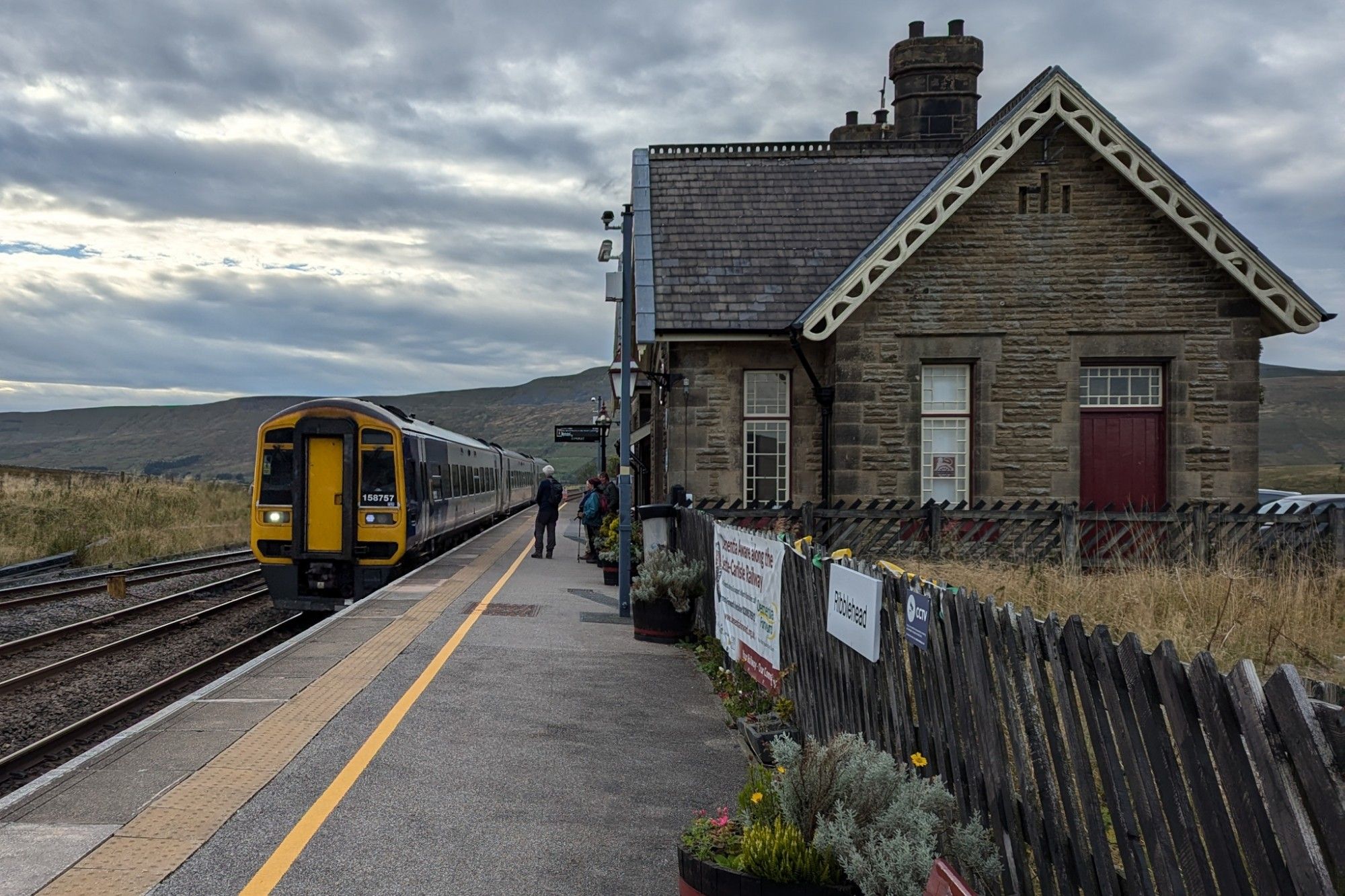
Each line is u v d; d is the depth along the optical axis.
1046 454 14.73
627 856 5.00
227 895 4.41
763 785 4.59
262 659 9.41
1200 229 14.45
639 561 15.05
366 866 4.78
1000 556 11.97
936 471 15.00
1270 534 11.86
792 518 12.76
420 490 17.59
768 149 18.34
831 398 15.19
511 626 11.54
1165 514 12.21
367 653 9.77
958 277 14.80
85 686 11.48
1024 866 3.66
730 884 3.97
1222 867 2.62
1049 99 14.30
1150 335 14.73
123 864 4.68
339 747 6.62
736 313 15.27
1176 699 2.76
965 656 4.04
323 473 16.23
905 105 20.23
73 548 25.25
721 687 8.45
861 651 5.18
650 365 19.48
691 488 15.41
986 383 14.73
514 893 4.55
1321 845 2.37
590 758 6.59
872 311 14.78
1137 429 14.96
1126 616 8.34
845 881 3.92
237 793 5.67
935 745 4.40
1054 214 14.77
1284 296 14.32
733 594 8.67
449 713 7.55
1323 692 2.66
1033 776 3.61
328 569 16.20
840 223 16.86
